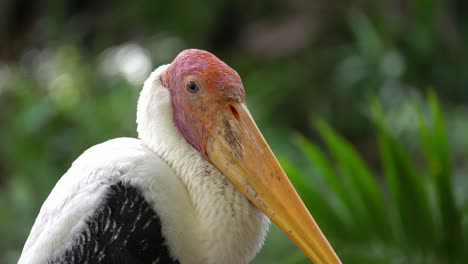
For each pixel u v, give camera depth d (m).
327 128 6.37
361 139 13.02
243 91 4.72
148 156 4.64
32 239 4.68
